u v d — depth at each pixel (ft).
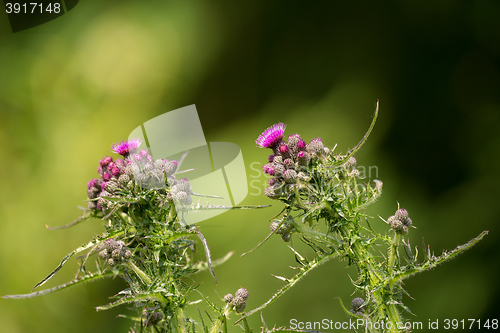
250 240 21.16
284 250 20.80
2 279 22.50
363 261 8.11
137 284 7.80
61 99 24.98
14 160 24.29
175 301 7.84
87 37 25.40
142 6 25.86
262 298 20.39
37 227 23.29
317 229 8.39
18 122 24.66
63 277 22.77
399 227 8.11
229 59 26.40
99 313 22.26
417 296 21.86
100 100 24.98
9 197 23.77
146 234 7.79
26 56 25.08
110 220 8.18
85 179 23.94
